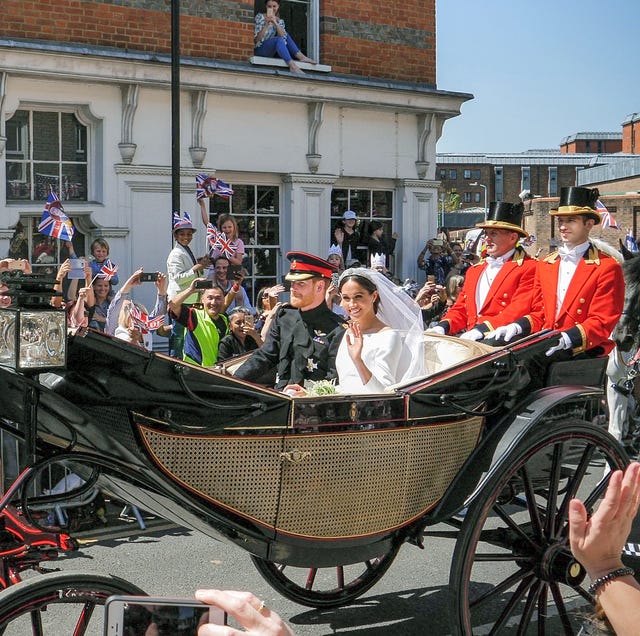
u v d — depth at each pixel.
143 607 1.69
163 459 3.47
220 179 10.89
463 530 4.03
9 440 5.13
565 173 90.62
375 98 12.20
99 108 10.41
